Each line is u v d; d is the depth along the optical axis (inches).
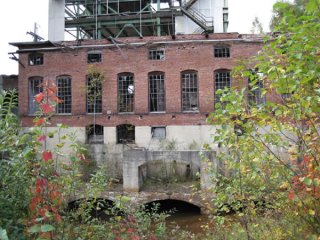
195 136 869.8
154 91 910.4
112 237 166.2
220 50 892.0
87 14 1182.3
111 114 901.8
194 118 874.8
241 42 870.4
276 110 144.9
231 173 202.4
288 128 147.6
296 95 135.8
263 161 165.2
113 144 887.1
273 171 158.2
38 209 126.0
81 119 909.8
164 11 1074.1
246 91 175.2
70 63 925.8
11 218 143.8
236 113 157.5
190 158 639.8
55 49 928.3
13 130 153.9
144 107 895.1
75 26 1145.4
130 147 878.4
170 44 891.4
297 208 155.3
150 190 657.6
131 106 913.5
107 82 909.2
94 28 1177.4
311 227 156.5
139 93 899.4
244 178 176.7
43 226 113.3
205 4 1104.8
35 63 960.9
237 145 159.2
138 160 651.5
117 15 1094.4
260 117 152.0
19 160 141.9
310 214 144.6
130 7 1210.6
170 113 884.0
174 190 645.9
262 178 165.8
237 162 166.9
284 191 167.6
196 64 882.8
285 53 149.3
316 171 132.3
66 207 167.0
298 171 155.1
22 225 145.7
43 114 151.3
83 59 919.7
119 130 918.4
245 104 161.9
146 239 208.7
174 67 890.1
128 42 899.4
